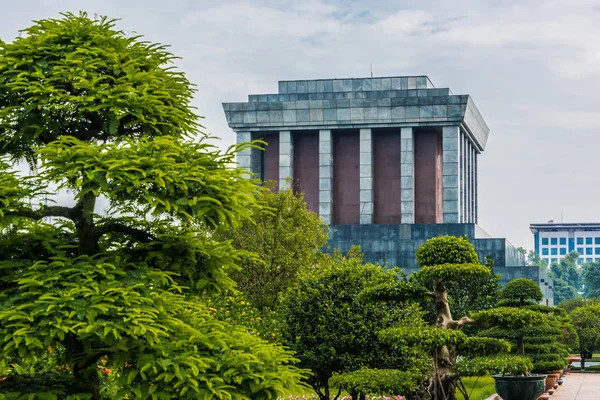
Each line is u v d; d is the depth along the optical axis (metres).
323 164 81.25
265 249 32.81
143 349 10.59
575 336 57.34
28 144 11.43
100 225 12.12
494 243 70.75
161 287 11.59
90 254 11.92
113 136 11.97
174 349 10.81
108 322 10.02
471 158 96.50
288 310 22.38
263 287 32.28
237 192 10.98
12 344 9.85
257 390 10.85
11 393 10.97
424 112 79.50
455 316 33.56
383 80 84.88
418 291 19.67
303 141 84.06
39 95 11.08
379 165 82.88
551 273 177.88
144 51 12.28
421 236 72.19
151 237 12.16
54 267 10.84
